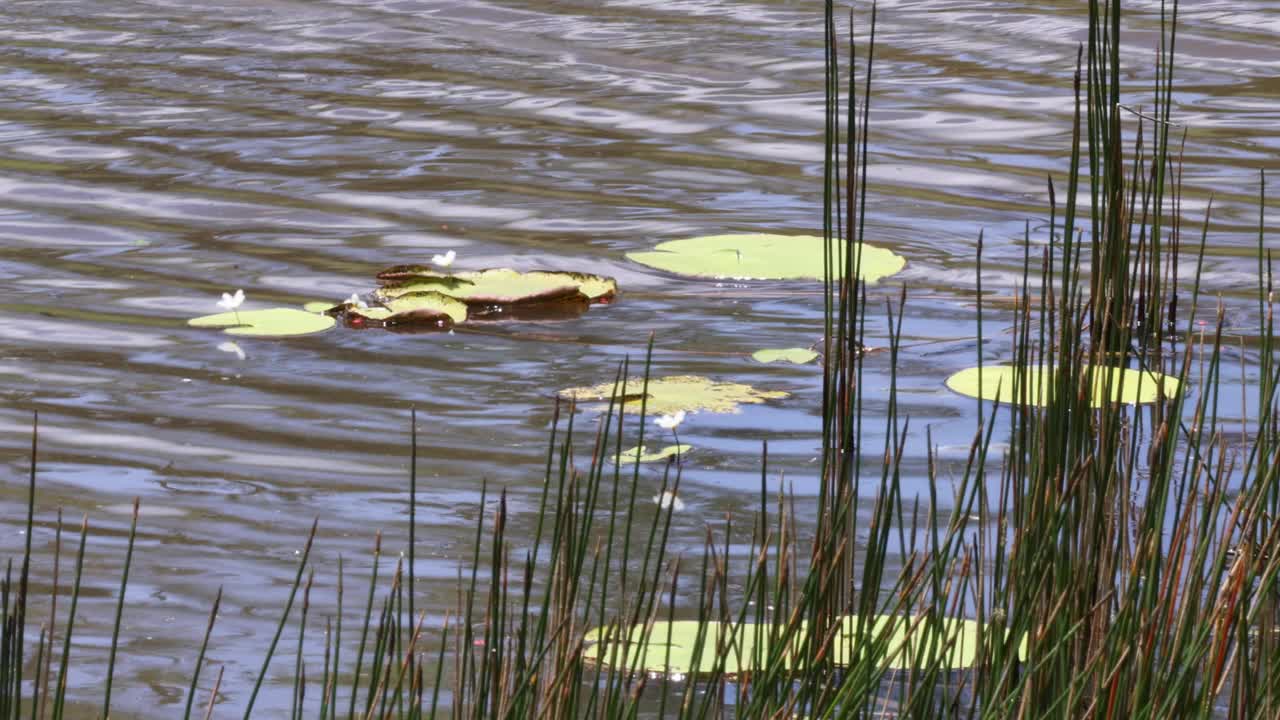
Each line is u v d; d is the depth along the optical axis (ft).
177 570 25.90
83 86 61.93
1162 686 19.06
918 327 37.86
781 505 19.72
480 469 29.89
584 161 52.60
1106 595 19.34
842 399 29.55
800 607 19.15
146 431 31.68
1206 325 37.09
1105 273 34.12
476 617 24.11
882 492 20.06
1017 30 69.51
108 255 43.24
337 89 61.77
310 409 32.86
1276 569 18.79
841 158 52.75
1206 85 59.88
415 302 39.17
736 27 71.56
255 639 23.81
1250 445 29.71
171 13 75.51
